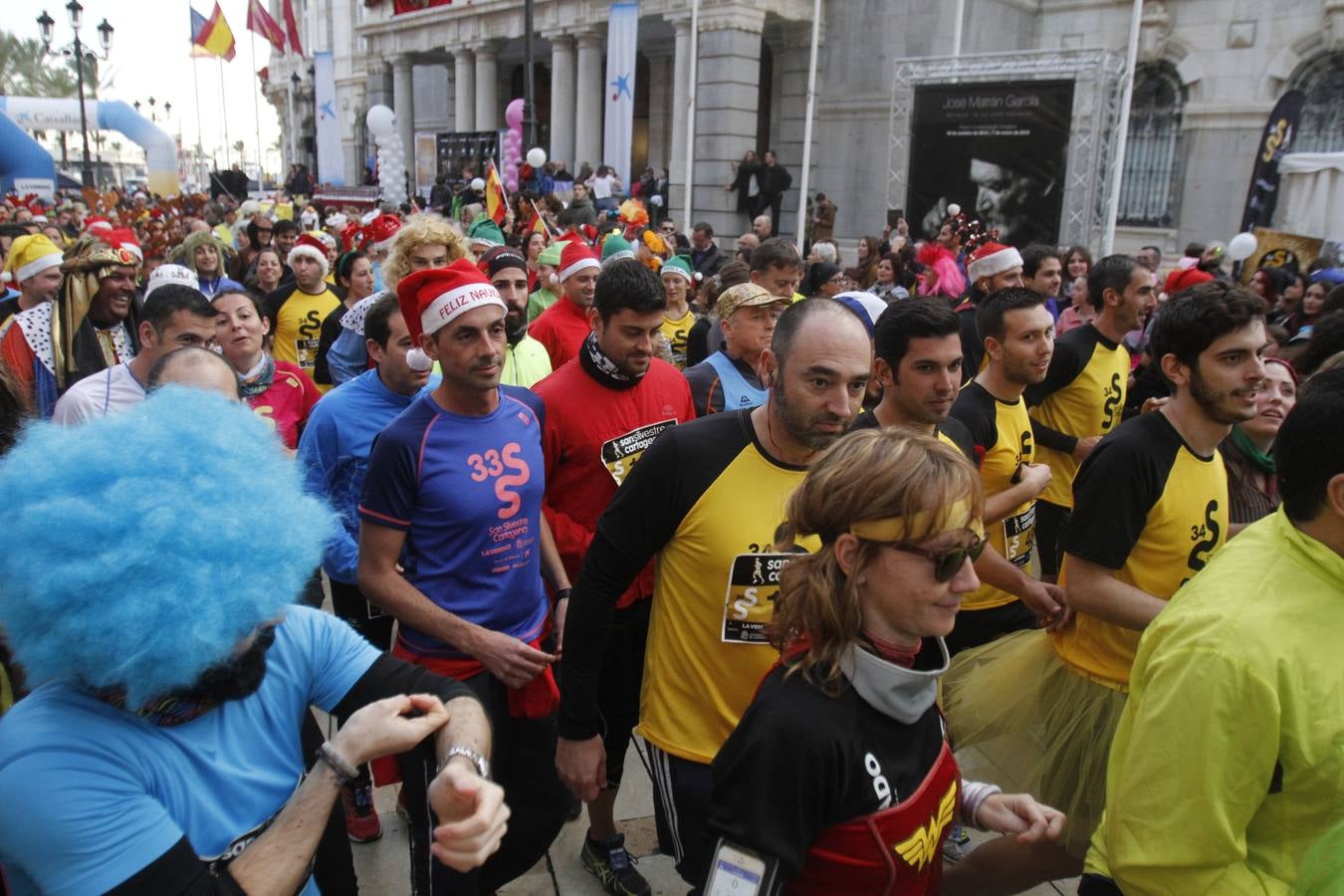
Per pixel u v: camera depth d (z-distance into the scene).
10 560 1.08
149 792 1.17
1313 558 1.47
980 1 17.97
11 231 8.80
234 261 9.59
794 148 20.61
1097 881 1.78
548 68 26.59
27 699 1.17
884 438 1.45
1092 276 4.26
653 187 19.22
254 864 1.19
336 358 4.66
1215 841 1.45
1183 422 2.42
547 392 3.05
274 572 1.19
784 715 1.41
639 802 3.38
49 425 1.25
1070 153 14.57
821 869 1.46
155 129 33.69
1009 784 2.57
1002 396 3.36
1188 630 1.51
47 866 1.09
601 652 2.26
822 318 1.98
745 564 2.08
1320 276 7.23
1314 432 1.44
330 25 40.91
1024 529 3.38
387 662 1.48
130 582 1.07
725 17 18.23
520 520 2.55
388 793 3.41
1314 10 15.05
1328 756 1.41
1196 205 16.77
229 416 1.30
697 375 3.61
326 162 25.75
